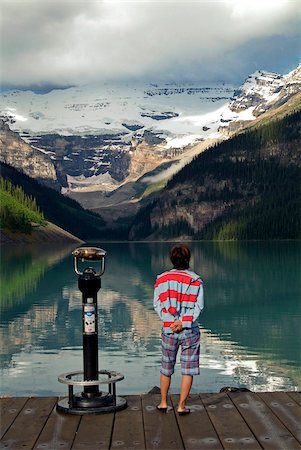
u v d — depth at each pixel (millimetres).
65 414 9484
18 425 8984
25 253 155000
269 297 55500
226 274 82062
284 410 9438
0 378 22922
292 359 26172
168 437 8398
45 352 28766
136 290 63125
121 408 9672
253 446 7969
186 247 9531
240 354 27641
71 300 53188
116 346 29969
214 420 9070
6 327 37750
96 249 9969
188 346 9352
